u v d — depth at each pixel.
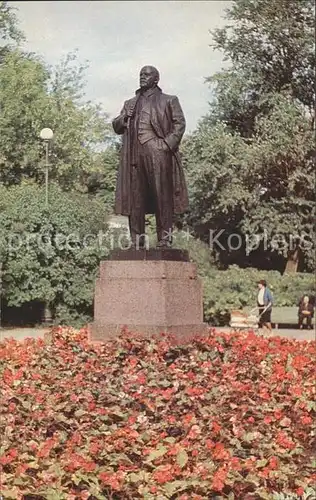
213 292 20.77
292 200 25.39
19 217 15.96
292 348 10.74
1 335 14.40
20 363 9.38
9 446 5.95
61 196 16.31
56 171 16.22
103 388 7.86
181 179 10.71
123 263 10.21
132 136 10.60
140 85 10.70
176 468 5.66
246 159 25.03
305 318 18.19
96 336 10.21
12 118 15.16
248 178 25.53
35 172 16.14
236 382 8.18
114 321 10.18
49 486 5.29
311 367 9.38
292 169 25.55
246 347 10.22
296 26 25.39
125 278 10.17
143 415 6.91
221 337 10.60
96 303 10.30
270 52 25.66
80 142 16.39
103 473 5.47
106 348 9.62
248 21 25.14
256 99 25.97
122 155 10.71
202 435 6.40
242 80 25.39
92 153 16.72
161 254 10.10
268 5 25.03
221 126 25.30
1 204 15.81
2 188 15.73
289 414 7.25
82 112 16.45
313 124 25.70
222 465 5.76
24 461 5.69
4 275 16.09
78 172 16.53
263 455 6.05
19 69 15.23
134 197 10.62
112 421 6.78
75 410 7.10
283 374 8.77
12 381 8.28
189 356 9.41
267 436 6.48
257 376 8.82
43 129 15.43
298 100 26.28
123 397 7.54
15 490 5.21
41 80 15.62
